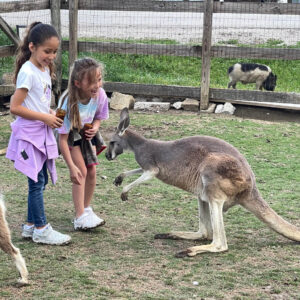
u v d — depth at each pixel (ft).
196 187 14.42
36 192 14.03
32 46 13.46
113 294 11.94
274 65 38.52
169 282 12.44
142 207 16.96
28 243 14.32
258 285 12.43
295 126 26.04
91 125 14.52
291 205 17.12
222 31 44.19
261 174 19.76
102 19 48.29
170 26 45.98
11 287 12.21
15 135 13.71
